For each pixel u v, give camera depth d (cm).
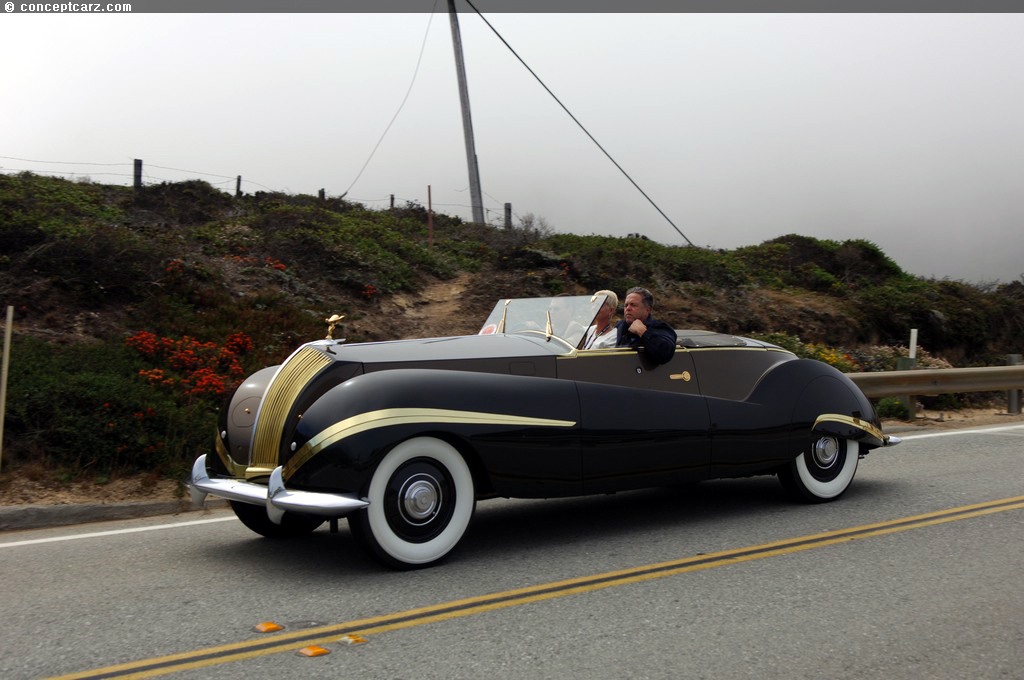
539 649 348
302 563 487
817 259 2497
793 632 367
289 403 473
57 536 574
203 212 1927
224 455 500
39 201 1483
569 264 1819
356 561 489
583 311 608
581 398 512
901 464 794
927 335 2017
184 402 873
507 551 505
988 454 848
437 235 2150
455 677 319
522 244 2058
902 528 549
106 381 823
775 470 617
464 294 1630
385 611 396
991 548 502
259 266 1456
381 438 441
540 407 495
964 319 2062
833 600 410
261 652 346
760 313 1898
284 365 498
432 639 360
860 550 498
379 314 1453
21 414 734
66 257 1127
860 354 1761
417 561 461
